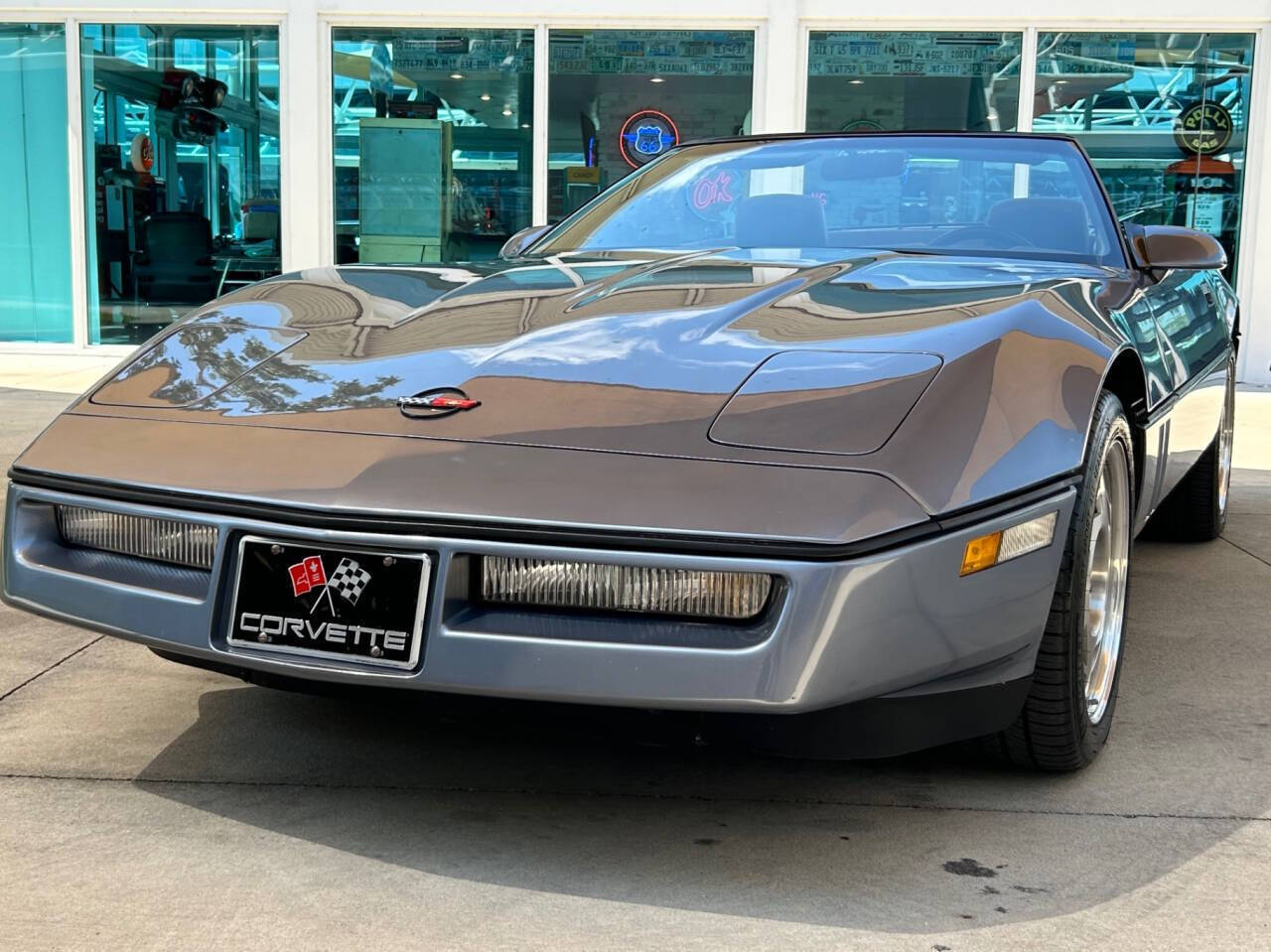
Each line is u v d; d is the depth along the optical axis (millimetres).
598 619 1586
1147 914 1577
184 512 1724
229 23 8930
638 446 1636
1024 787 1986
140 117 9148
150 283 9328
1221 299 3662
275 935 1495
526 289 2191
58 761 2035
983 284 2113
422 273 2400
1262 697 2445
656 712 1616
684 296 2061
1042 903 1604
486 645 1582
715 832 1810
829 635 1522
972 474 1639
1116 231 2766
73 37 9078
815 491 1561
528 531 1571
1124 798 1947
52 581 1840
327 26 8906
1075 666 1884
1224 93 8617
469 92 8945
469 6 8789
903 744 1681
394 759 2062
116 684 2422
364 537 1613
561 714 1648
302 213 9016
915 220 2803
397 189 9055
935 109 8742
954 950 1481
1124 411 2203
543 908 1574
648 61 8797
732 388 1723
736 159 3080
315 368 1914
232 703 2320
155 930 1504
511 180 9008
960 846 1771
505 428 1690
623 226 2928
